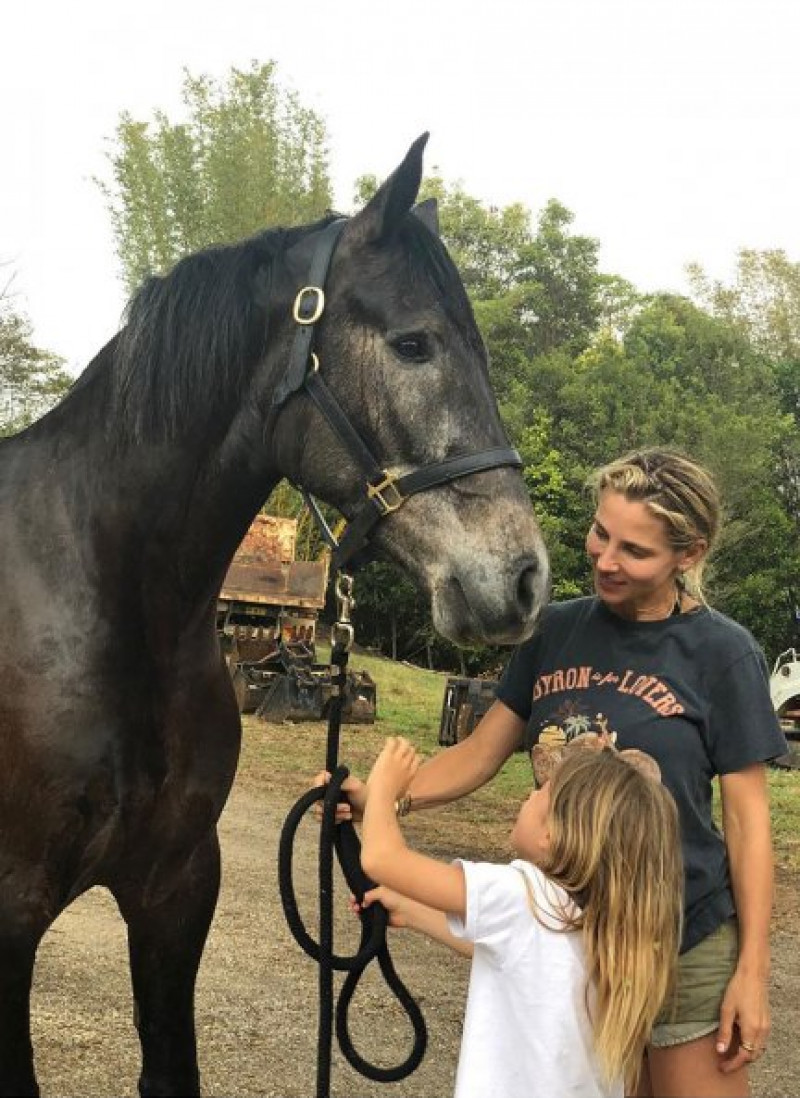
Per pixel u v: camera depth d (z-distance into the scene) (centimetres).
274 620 1436
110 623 226
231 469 237
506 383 3425
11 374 2627
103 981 427
